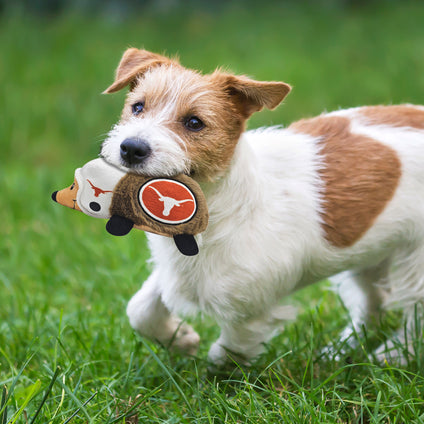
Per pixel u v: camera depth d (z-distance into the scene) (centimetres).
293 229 479
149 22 1939
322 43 1730
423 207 507
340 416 458
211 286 477
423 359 516
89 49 1652
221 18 1991
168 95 444
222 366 520
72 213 866
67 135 1251
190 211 423
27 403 429
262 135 510
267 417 434
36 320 592
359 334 579
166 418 459
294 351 535
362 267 548
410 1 2100
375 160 498
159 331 532
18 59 1566
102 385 492
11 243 770
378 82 1409
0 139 1225
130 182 418
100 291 662
